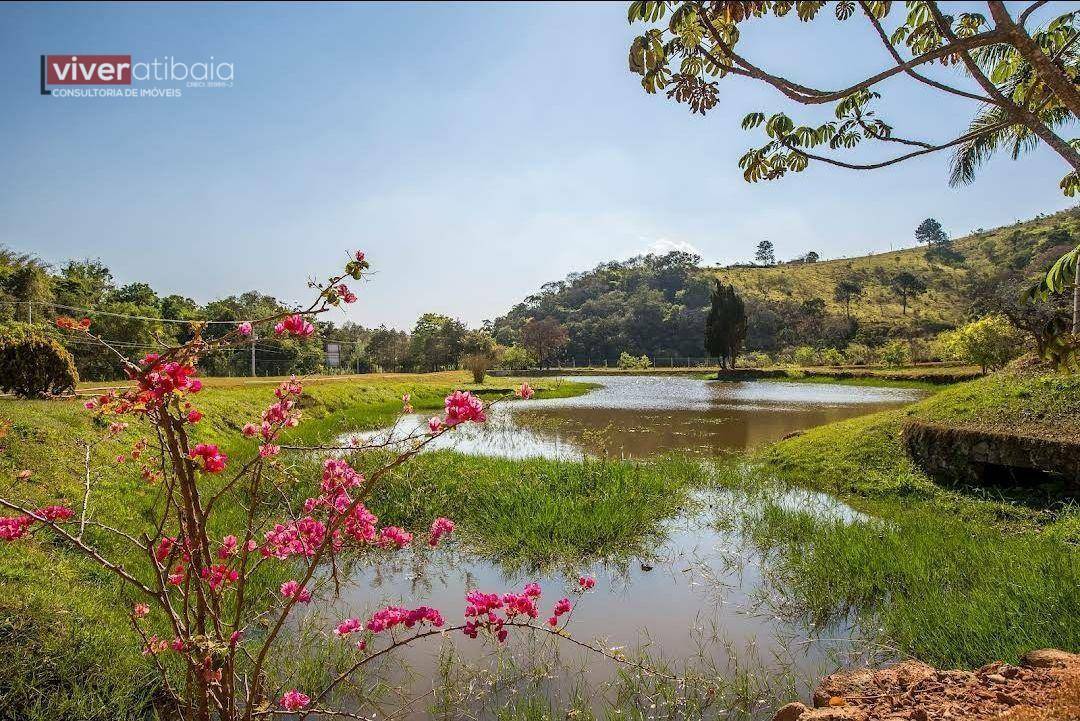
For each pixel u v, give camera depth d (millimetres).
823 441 10961
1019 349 20328
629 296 93250
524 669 4148
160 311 40031
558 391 30781
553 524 6844
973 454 7766
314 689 3844
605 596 5379
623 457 12156
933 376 28969
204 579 2594
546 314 97188
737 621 4852
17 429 7574
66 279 32344
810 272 95875
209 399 15266
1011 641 3854
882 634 4391
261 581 5180
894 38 4051
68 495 6410
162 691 3668
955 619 4230
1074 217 80125
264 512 6871
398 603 5219
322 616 4879
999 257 81875
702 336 73500
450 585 5645
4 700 3350
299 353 42562
